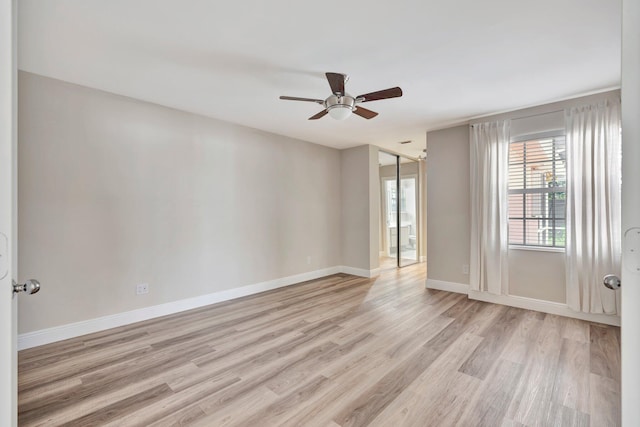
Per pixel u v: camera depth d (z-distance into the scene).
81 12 1.83
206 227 3.79
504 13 1.86
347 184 5.68
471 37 2.12
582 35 2.09
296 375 2.18
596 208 3.06
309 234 5.17
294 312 3.52
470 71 2.62
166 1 1.75
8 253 0.86
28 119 2.59
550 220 3.46
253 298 4.08
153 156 3.34
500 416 1.74
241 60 2.43
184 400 1.90
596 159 3.06
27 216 2.59
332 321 3.23
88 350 2.56
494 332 2.91
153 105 3.34
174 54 2.34
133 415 1.76
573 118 3.20
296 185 4.95
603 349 2.53
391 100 3.29
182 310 3.56
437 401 1.88
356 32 2.06
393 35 2.10
